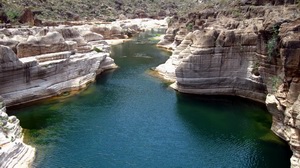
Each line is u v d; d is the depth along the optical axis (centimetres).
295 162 2705
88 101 4622
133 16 16300
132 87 5266
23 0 11950
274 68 3403
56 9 12838
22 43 4806
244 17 5875
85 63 5450
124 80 5669
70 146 3328
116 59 7306
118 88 5219
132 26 12438
